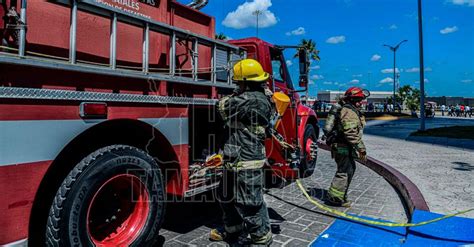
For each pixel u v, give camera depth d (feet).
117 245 10.28
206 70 14.89
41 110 8.28
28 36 9.62
